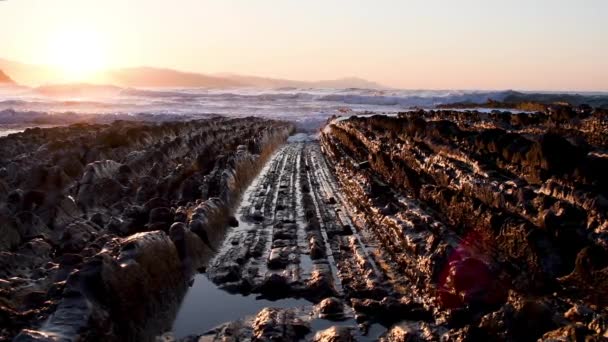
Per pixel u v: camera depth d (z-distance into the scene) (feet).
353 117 100.63
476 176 24.45
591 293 14.05
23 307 17.75
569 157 19.95
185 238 25.26
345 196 45.80
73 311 15.31
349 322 19.53
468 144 29.14
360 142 57.98
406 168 34.35
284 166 72.08
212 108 304.30
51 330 14.38
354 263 26.02
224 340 18.06
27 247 24.88
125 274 17.79
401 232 25.41
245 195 46.70
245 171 53.93
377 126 57.31
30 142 59.11
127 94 478.18
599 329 12.58
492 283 17.74
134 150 59.57
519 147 24.02
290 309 20.83
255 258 27.68
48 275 22.20
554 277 15.67
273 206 41.63
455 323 17.43
